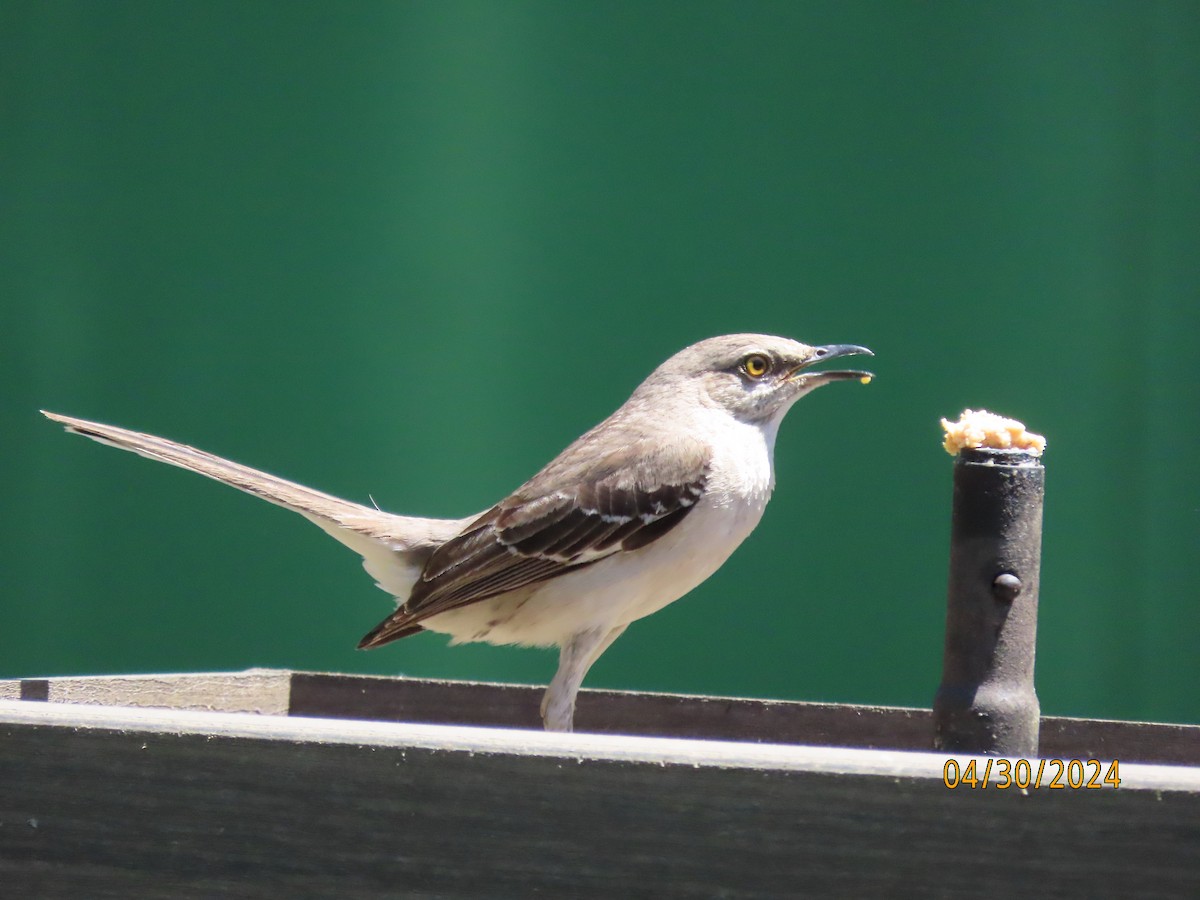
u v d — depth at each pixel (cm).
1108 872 436
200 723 438
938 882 436
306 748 438
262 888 438
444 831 438
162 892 438
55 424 473
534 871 437
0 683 450
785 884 437
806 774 437
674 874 437
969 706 442
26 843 438
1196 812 436
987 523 442
